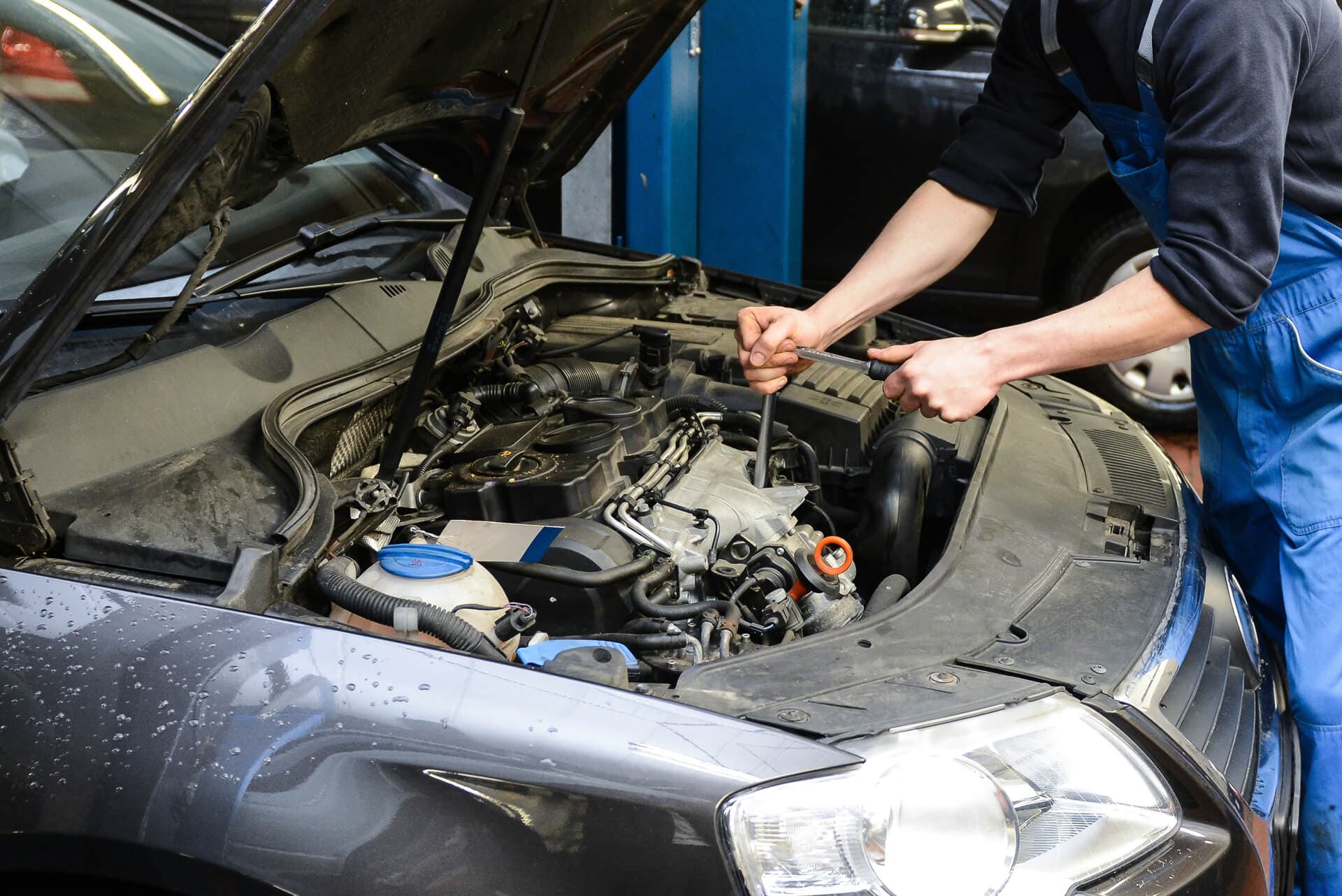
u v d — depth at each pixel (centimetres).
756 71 379
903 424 197
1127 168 169
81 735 115
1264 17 142
